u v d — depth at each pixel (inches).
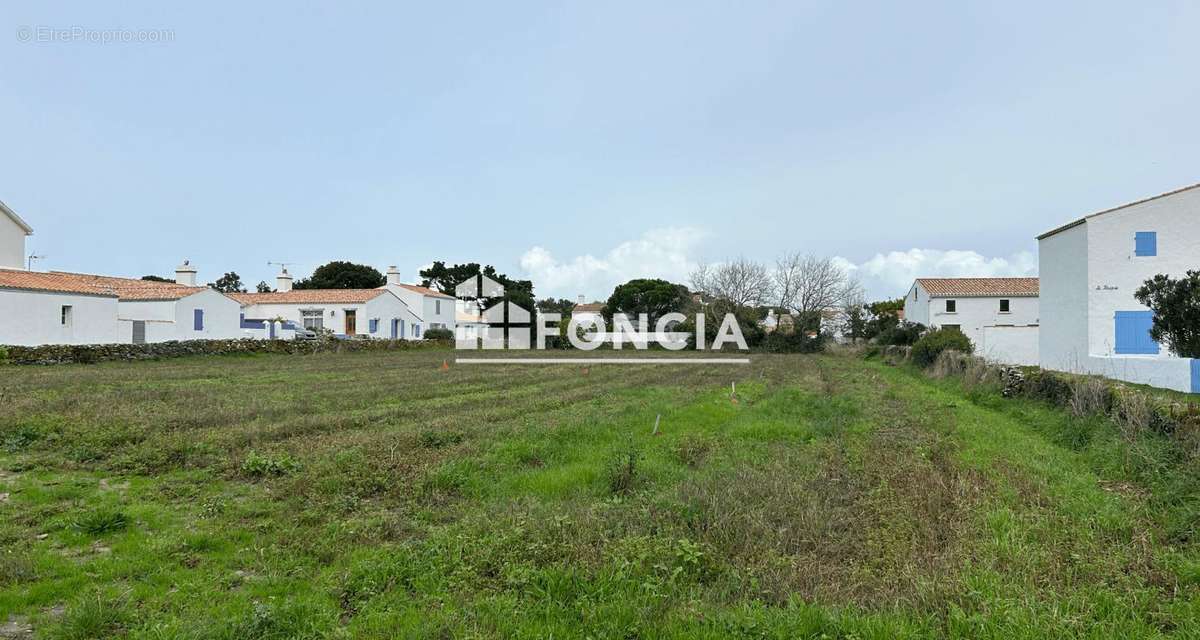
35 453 349.1
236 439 386.9
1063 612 176.2
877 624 167.9
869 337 2112.5
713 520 251.4
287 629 171.0
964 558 212.4
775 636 166.1
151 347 1087.6
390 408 547.5
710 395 681.6
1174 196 877.8
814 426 478.0
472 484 315.9
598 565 208.5
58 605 185.3
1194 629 167.2
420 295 2309.3
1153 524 249.3
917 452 376.5
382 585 200.2
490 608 182.2
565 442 413.4
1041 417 497.0
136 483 305.6
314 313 1990.7
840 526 251.0
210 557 220.4
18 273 1150.3
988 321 1754.4
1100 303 893.2
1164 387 569.6
